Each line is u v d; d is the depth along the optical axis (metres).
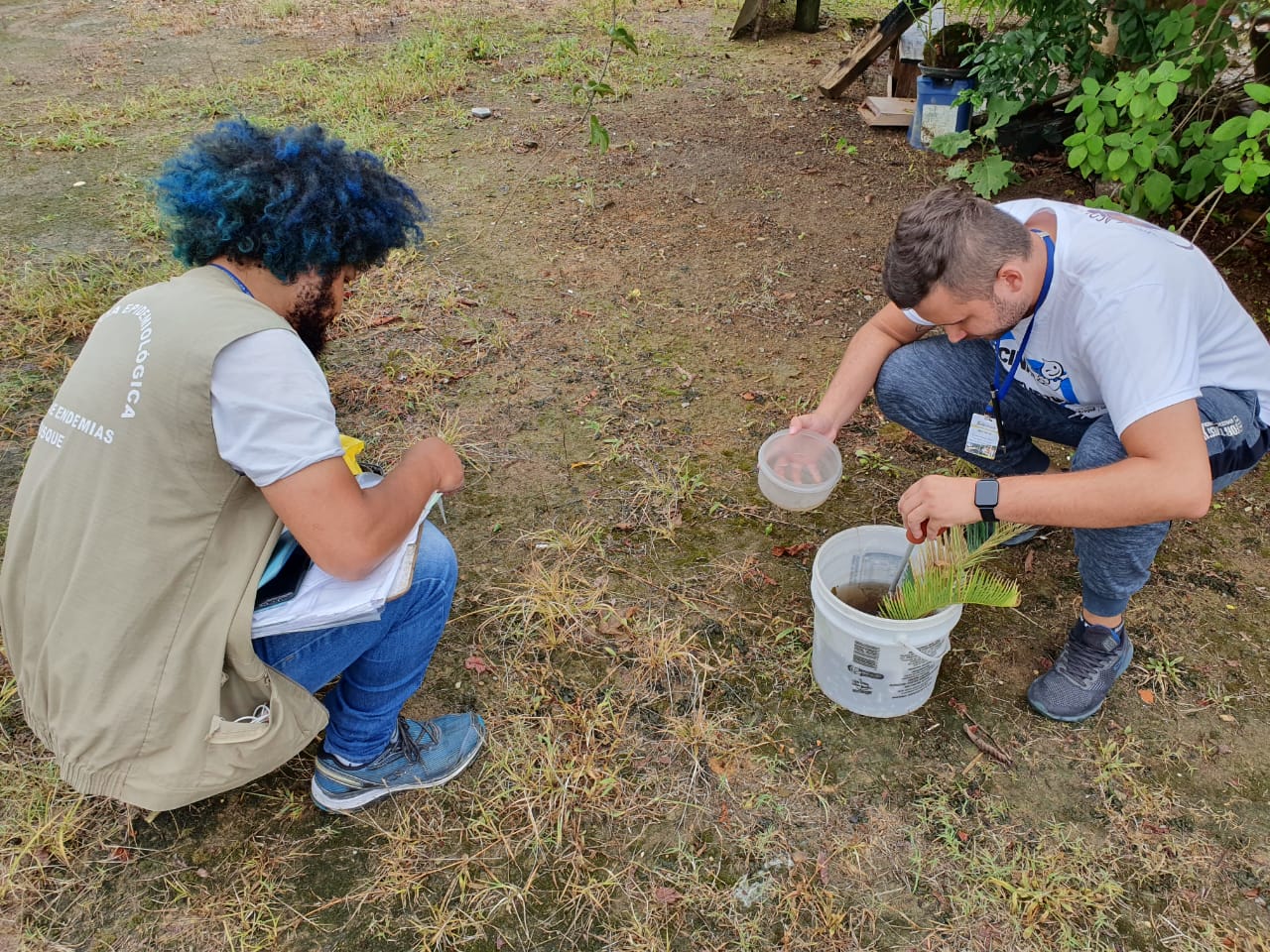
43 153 5.23
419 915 1.87
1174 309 1.77
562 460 3.07
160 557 1.51
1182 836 2.02
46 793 2.04
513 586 2.60
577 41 7.15
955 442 2.60
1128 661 2.31
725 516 2.86
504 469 3.02
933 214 1.81
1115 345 1.77
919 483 1.96
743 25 7.17
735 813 2.06
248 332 1.43
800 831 2.03
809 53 6.93
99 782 1.63
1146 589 2.60
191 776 1.60
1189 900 1.90
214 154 1.50
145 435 1.46
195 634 1.53
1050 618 2.54
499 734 2.21
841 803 2.09
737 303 3.91
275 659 1.71
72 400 1.54
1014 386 2.33
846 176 5.00
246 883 1.90
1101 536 2.00
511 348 3.61
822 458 2.46
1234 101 4.05
